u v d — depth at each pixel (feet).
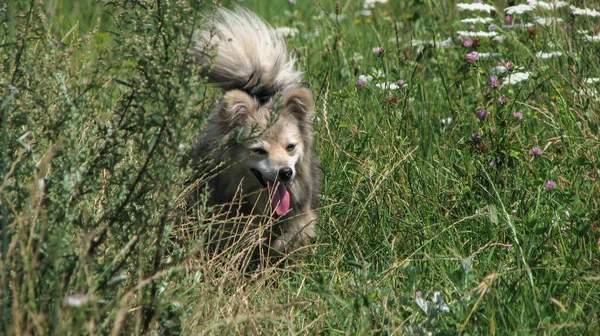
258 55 33.37
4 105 18.62
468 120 34.65
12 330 15.60
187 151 19.74
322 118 36.37
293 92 33.12
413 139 34.30
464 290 22.76
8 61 22.13
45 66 20.49
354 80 39.93
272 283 27.55
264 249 32.30
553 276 24.25
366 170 32.22
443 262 26.21
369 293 22.45
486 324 21.06
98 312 17.04
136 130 19.65
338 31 42.37
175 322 19.48
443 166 32.12
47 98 19.90
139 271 18.34
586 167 29.22
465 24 48.78
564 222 26.66
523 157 31.09
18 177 20.07
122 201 19.66
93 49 42.78
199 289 22.85
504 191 28.81
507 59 38.99
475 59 34.04
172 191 19.42
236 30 33.40
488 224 27.43
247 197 32.83
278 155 32.07
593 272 23.17
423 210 29.99
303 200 33.06
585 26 41.98
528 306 21.59
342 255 27.78
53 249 17.04
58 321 16.10
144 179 20.24
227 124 31.86
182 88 18.76
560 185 28.78
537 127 35.55
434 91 39.96
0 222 18.04
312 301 24.22
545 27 40.47
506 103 32.07
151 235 19.67
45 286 17.88
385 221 29.86
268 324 22.53
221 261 26.55
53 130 19.39
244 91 33.45
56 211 18.29
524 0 46.75
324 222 31.86
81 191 19.40
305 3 65.87
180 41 19.62
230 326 20.38
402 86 36.17
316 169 34.73
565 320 21.35
